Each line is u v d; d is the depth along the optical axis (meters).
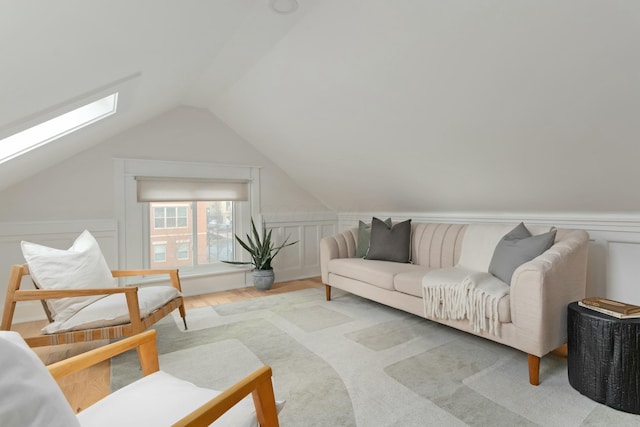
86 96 1.79
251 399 1.04
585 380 1.67
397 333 2.55
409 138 2.65
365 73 2.22
